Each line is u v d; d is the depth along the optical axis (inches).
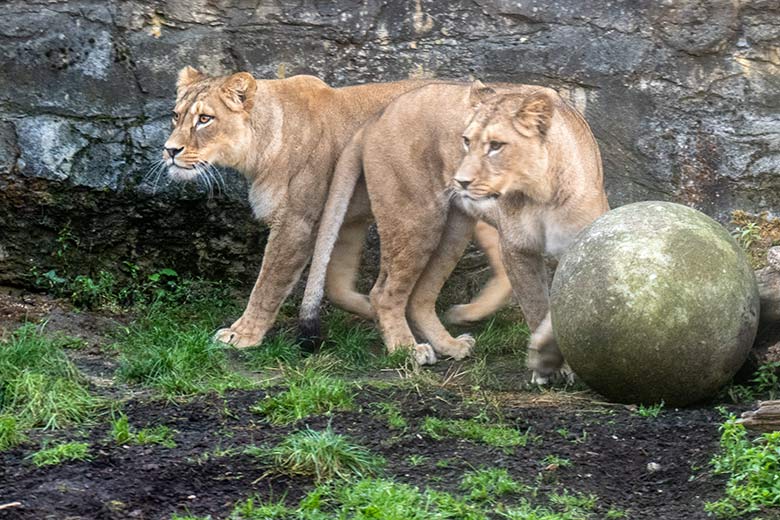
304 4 588.7
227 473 346.6
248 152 518.9
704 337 402.0
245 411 411.2
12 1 585.6
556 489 343.0
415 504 320.2
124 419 379.6
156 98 582.6
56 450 354.9
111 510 314.0
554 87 582.6
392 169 504.7
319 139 526.9
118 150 575.8
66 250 580.7
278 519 313.3
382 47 587.8
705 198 578.6
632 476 356.2
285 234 523.8
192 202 575.5
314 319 508.1
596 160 465.7
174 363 451.8
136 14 585.6
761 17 582.6
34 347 442.3
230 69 585.6
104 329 536.1
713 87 581.9
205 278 586.9
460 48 585.6
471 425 395.9
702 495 335.9
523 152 445.4
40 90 580.1
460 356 520.4
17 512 309.3
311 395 415.5
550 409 427.5
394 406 422.3
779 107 580.7
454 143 490.9
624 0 585.3
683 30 582.6
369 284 582.9
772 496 321.7
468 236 520.4
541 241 466.3
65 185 571.2
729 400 434.6
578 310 411.2
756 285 420.5
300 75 543.2
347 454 350.6
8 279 579.2
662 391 414.0
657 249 406.0
